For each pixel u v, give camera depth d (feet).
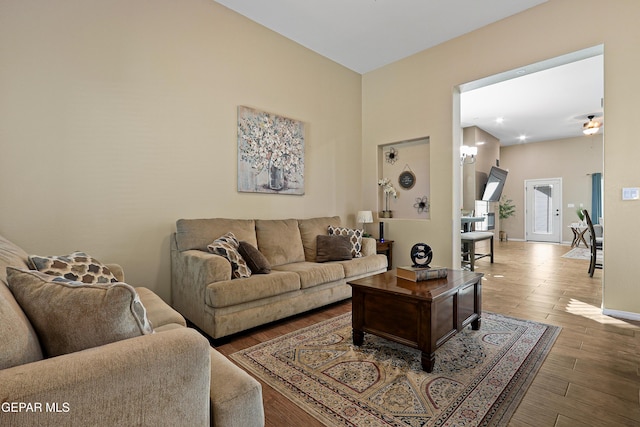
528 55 11.39
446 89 13.73
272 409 5.34
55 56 8.01
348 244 12.42
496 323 9.13
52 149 7.97
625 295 9.53
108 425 2.48
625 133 9.44
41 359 2.92
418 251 8.64
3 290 3.03
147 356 2.68
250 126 11.96
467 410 5.25
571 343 7.75
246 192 11.94
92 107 8.55
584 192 29.12
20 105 7.56
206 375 3.04
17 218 7.54
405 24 12.37
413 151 15.72
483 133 26.81
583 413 5.15
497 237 32.48
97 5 8.63
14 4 7.49
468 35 12.98
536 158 31.71
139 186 9.36
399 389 5.87
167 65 9.92
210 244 9.39
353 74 16.60
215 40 11.06
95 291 3.03
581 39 10.25
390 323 7.13
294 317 9.93
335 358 7.11
